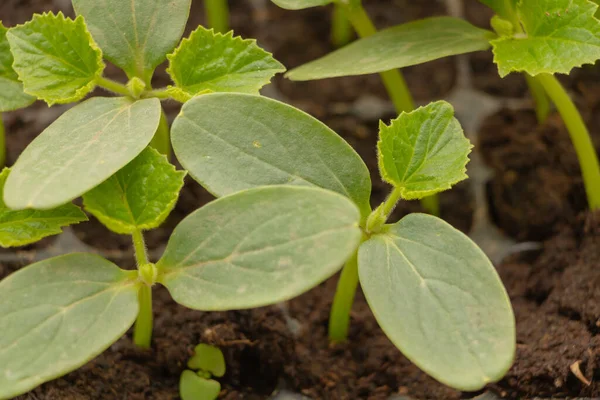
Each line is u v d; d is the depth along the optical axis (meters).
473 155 0.49
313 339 0.44
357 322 0.44
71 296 0.38
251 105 0.39
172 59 0.40
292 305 0.45
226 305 0.37
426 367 0.36
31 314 0.37
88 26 0.41
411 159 0.39
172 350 0.43
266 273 0.37
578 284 0.44
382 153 0.39
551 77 0.43
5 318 0.37
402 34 0.44
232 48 0.40
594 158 0.45
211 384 0.42
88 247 0.46
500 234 0.48
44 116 0.50
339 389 0.43
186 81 0.40
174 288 0.38
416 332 0.37
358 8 0.45
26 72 0.40
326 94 0.51
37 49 0.40
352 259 0.41
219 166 0.38
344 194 0.39
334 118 0.51
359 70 0.42
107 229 0.47
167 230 0.47
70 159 0.38
